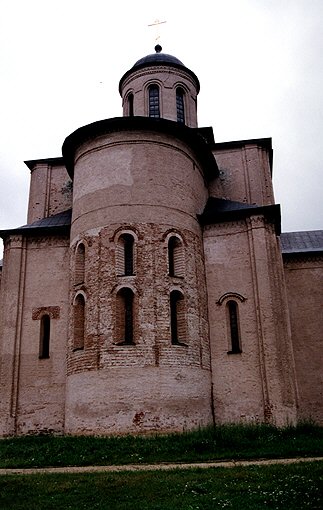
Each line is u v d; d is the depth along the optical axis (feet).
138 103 100.73
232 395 71.82
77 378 68.39
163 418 64.49
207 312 76.33
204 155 86.94
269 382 69.56
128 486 38.04
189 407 67.15
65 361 76.33
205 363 72.43
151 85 101.55
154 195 74.64
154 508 32.86
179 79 101.81
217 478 39.60
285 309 74.90
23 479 41.45
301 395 88.84
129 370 65.72
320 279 94.94
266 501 33.50
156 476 40.83
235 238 78.84
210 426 66.74
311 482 37.04
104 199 74.84
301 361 90.68
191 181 80.74
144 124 77.56
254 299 74.64
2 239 85.51
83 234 75.31
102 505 34.12
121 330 68.23
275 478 38.91
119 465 48.62
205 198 87.51
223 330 75.20
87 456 52.39
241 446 55.01
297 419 70.13
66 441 59.82
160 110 99.45
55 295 80.33
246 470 42.06
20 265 82.28
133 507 33.40
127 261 72.33
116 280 69.82
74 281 74.79
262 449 53.11
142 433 63.31
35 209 97.40
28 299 80.94
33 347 78.33
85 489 37.76
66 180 99.14
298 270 96.02
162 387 65.72
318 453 50.57
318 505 32.45
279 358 70.38
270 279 74.33
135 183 74.90
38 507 34.22
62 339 77.82
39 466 49.96
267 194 95.25
